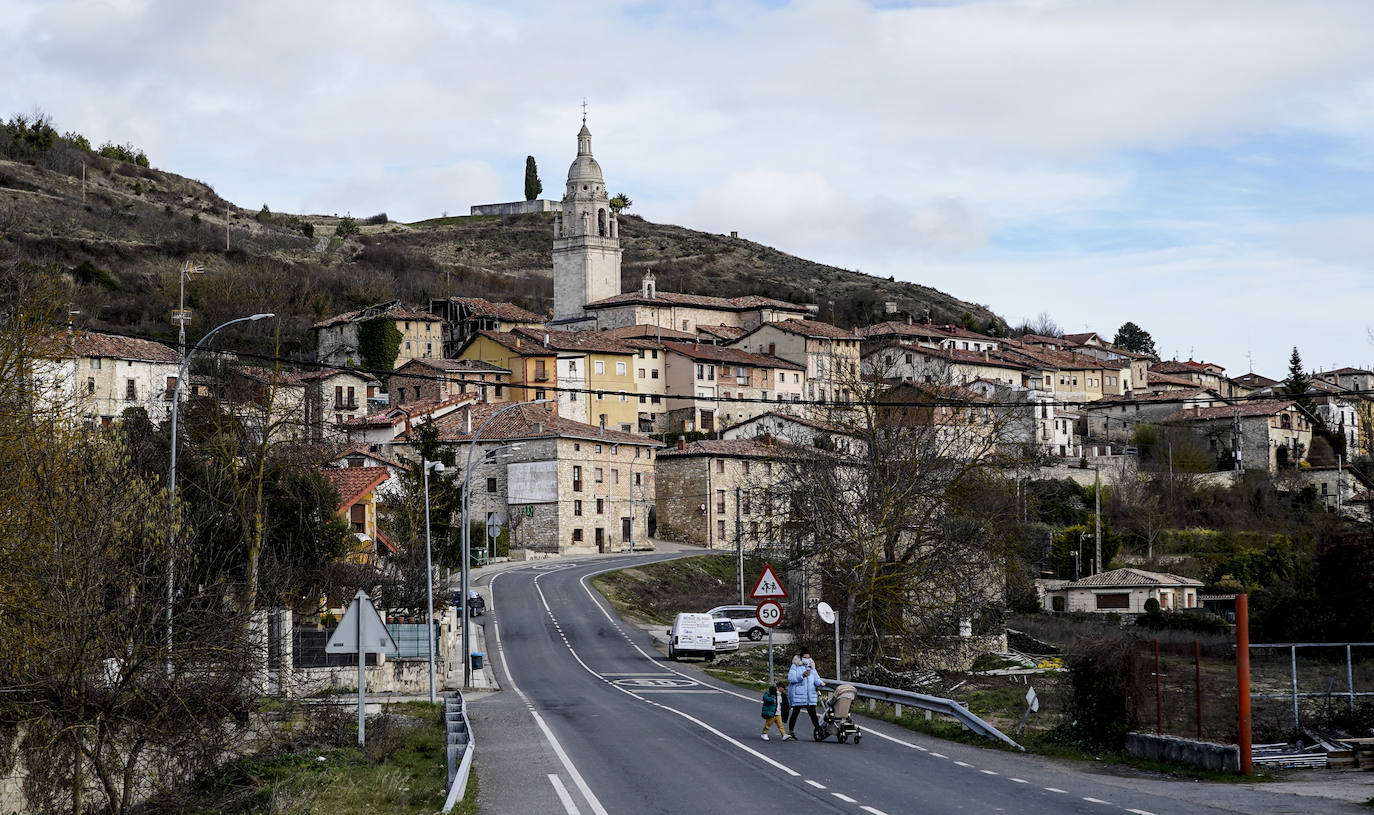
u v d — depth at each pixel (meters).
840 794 22.53
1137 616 86.00
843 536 50.94
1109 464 127.75
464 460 113.38
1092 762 27.47
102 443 30.56
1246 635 25.03
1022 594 61.25
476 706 42.84
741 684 52.66
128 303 147.38
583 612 82.31
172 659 26.47
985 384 135.62
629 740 31.38
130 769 26.44
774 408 148.50
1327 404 152.25
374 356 147.50
